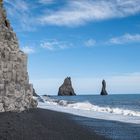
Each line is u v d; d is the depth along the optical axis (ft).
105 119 100.12
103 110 148.46
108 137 60.80
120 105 239.71
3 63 80.94
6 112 80.23
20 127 59.06
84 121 90.63
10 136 48.83
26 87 103.19
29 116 81.15
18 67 92.58
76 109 152.25
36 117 82.23
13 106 86.89
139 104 255.50
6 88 82.38
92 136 60.23
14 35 91.97
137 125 82.23
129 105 239.30
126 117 109.50
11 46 88.02
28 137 49.83
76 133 61.93
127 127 77.41
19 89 92.79
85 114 119.55
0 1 91.45
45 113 100.22
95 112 133.39
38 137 51.06
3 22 89.76
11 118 71.10
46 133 56.39
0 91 78.79
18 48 93.81
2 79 80.07
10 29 93.09
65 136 56.18
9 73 84.89
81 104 192.65
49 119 83.25
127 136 62.34
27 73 103.71
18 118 73.00
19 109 91.45
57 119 86.58
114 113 129.59
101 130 70.74
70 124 77.71
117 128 74.95
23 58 97.66
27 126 61.77
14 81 88.69
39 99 269.85
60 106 176.14
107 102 312.91
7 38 86.69
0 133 50.78
